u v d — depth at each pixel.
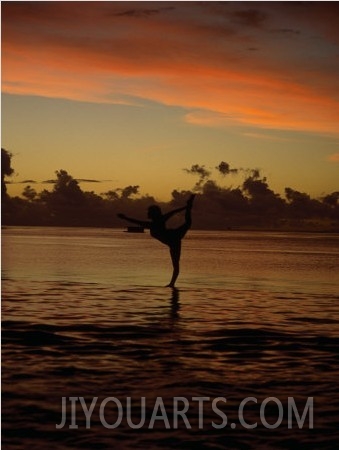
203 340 10.98
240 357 9.67
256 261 37.34
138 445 6.03
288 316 14.04
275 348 10.38
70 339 10.97
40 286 20.36
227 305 15.91
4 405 7.12
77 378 8.30
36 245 61.09
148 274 26.03
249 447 6.00
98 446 5.99
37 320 13.04
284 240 118.00
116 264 32.28
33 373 8.52
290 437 6.26
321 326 12.66
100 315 13.83
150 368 8.88
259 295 18.48
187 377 8.41
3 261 33.78
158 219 20.50
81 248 54.31
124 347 10.31
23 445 5.97
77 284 21.23
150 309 14.91
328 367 9.08
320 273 27.83
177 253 20.91
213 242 92.62
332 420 6.76
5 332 11.60
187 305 15.79
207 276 25.56
